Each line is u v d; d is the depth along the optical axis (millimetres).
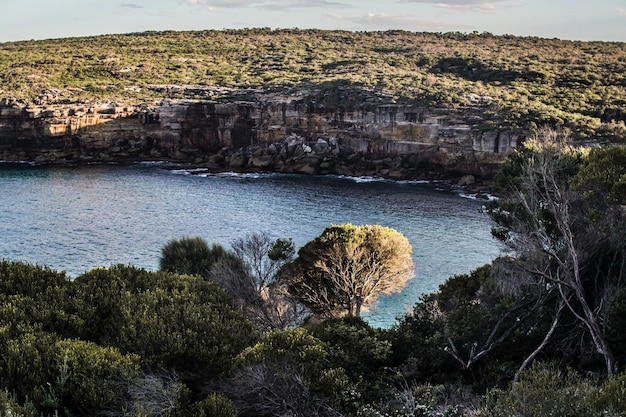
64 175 99562
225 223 69625
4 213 72938
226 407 15117
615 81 114188
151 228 67000
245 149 114625
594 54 145375
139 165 110938
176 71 149000
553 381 13391
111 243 60750
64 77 136625
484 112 95688
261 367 16531
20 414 12953
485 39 190875
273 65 156125
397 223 69312
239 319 21156
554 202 22594
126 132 116750
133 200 81938
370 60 148250
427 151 97500
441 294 29156
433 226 67875
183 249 35969
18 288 20406
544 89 110438
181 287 22344
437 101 100500
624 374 13609
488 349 20844
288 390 16188
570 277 19578
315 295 32344
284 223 69500
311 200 82125
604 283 21062
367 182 95750
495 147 88500
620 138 79062
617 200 20172
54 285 20984
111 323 19078
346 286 32125
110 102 117688
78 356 15766
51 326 18094
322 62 155750
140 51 169000
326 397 16312
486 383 19750
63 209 75750
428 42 187125
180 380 16828
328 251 32438
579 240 21109
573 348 20891
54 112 110562
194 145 117750
